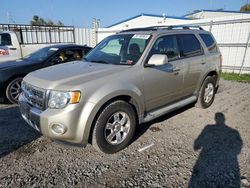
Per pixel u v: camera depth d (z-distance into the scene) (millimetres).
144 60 3479
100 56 4035
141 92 3406
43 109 2895
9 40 8852
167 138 3678
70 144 2939
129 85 3193
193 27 5055
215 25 10727
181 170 2805
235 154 3156
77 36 16141
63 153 3234
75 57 6645
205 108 5137
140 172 2781
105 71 3201
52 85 2857
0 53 8516
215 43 5270
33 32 14102
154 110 3852
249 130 3979
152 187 2510
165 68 3758
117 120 3174
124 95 3166
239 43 9961
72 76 3047
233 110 5047
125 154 3201
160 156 3137
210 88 5129
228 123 4305
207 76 4980
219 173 2729
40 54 6461
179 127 4113
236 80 8633
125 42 3928
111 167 2893
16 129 4016
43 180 2629
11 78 5473
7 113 4875
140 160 3047
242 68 10008
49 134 2809
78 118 2764
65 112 2701
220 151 3246
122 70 3250
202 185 2523
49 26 14711
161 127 4113
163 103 3963
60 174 2744
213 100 5469
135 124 3432
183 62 4148
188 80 4359
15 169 2838
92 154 3207
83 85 2809
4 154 3189
